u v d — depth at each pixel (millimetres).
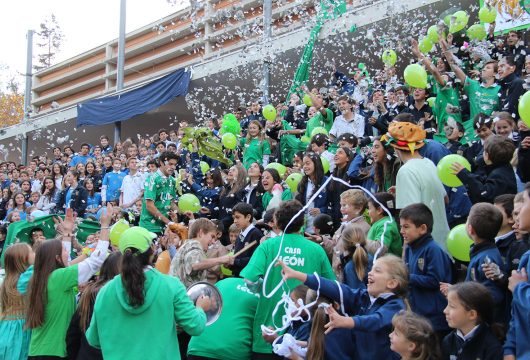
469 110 6871
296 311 3812
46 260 4570
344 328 3541
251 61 12094
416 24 9523
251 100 12875
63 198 11234
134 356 3271
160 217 7562
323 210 6020
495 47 7965
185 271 4840
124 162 11922
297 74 10641
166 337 3348
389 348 3414
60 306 4539
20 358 4770
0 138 21453
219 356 4344
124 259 3359
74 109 18438
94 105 16969
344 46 10672
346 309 3633
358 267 4074
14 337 4797
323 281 3627
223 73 13062
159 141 11789
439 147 5168
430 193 4465
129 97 15891
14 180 14789
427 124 6891
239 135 9156
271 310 4297
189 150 9484
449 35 7566
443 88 6523
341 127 7777
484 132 5430
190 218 6949
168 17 20250
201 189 8172
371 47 10477
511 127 5305
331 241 5066
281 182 7043
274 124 8898
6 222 10195
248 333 4422
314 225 5402
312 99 8305
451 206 5125
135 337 3311
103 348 3346
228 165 8922
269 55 11516
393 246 4477
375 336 3463
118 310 3359
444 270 3838
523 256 3213
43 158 15797
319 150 6945
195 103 14148
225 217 7148
